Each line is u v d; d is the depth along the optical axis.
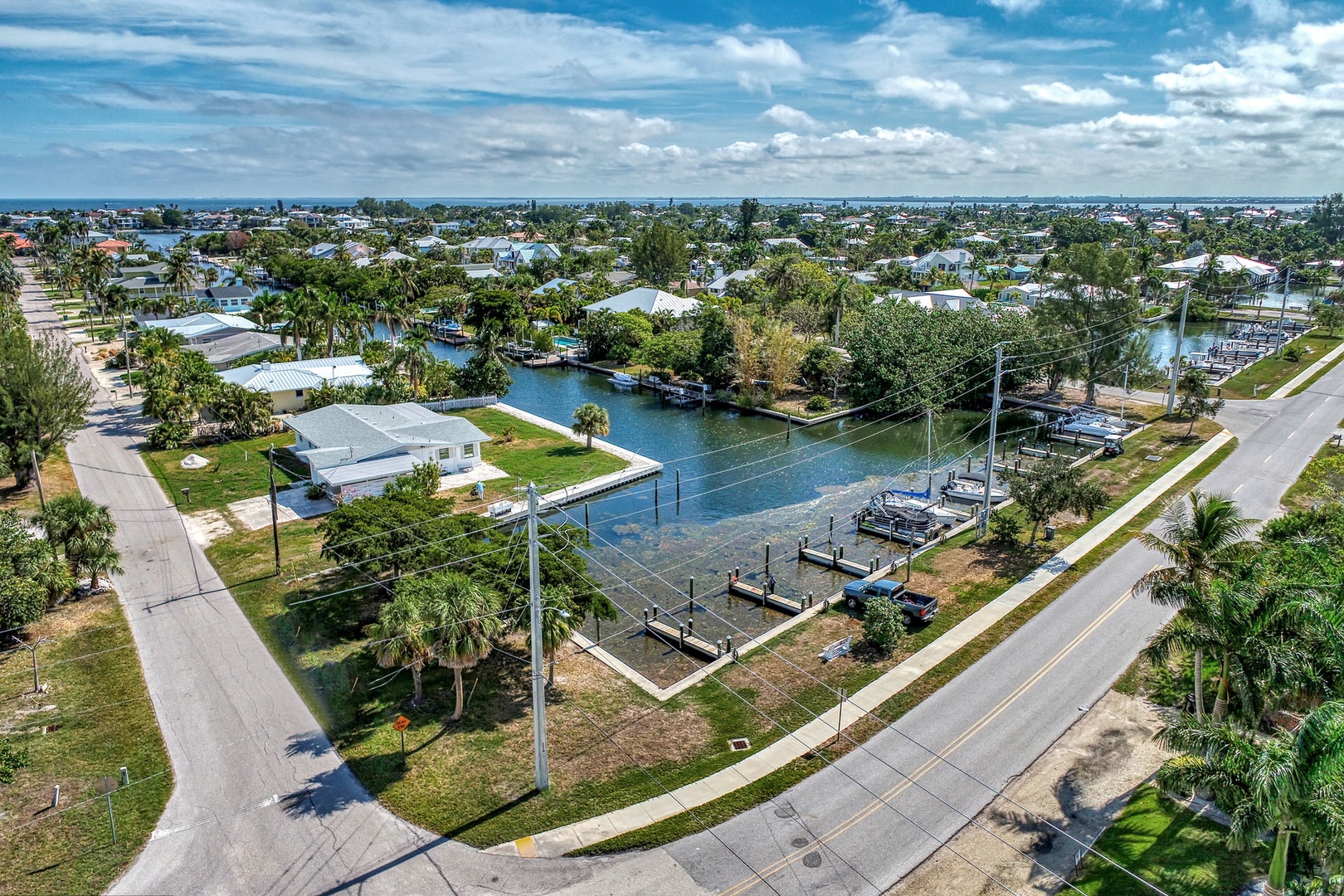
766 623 42.19
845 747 29.44
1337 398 81.12
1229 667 24.73
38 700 32.19
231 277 173.12
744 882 23.22
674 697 33.22
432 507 41.47
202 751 29.30
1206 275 151.62
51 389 52.91
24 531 37.94
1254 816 19.08
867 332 89.31
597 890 23.03
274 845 24.84
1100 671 34.16
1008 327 88.94
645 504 59.59
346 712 31.73
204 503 55.03
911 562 46.41
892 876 23.36
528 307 139.12
